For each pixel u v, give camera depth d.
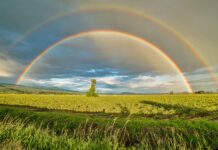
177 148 8.38
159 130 13.55
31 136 8.30
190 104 48.22
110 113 36.72
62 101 63.06
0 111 23.70
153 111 37.59
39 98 75.31
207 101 55.47
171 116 30.59
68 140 8.00
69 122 17.20
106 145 7.73
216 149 12.12
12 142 7.33
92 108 44.62
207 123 14.57
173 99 70.06
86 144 7.71
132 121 16.69
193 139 11.91
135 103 56.56
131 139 12.05
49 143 7.96
